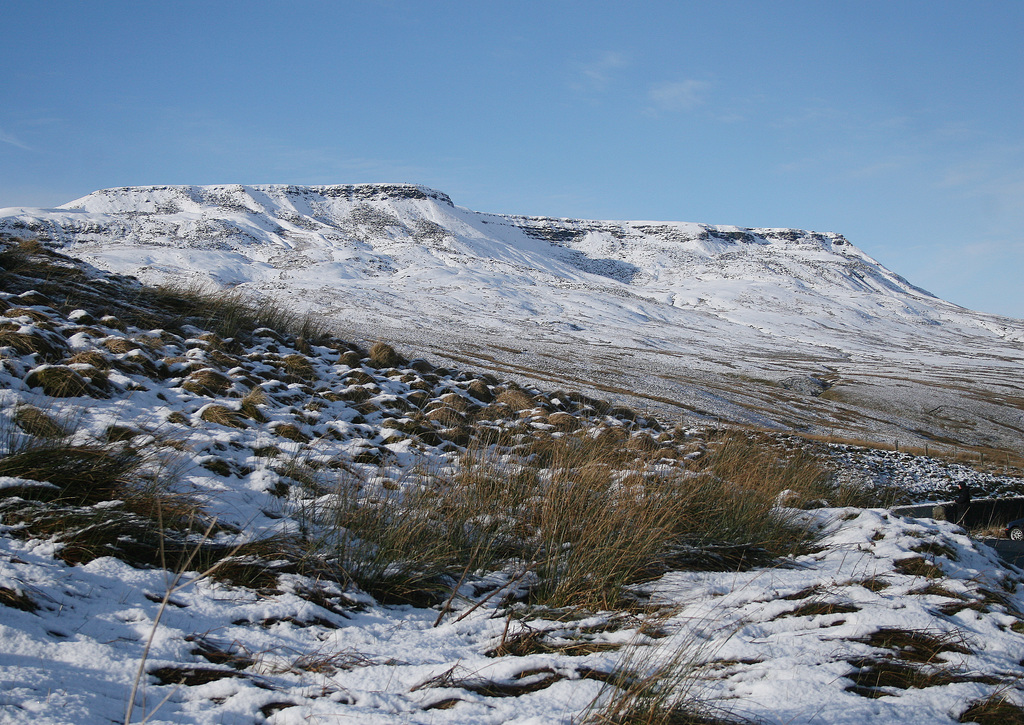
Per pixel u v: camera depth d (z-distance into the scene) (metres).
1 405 5.43
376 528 4.63
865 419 30.16
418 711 2.67
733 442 9.02
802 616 4.00
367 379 10.66
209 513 4.39
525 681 2.97
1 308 8.36
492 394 12.28
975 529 10.30
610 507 5.31
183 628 3.14
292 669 2.92
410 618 3.78
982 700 3.16
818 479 8.71
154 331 9.48
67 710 2.29
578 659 3.20
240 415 6.93
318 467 5.88
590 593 4.16
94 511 3.94
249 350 10.55
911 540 5.49
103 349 7.96
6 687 2.37
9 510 3.85
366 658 3.12
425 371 13.10
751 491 6.42
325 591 3.80
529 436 8.91
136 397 6.88
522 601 4.23
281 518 4.72
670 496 5.78
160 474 4.71
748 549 5.40
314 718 2.50
